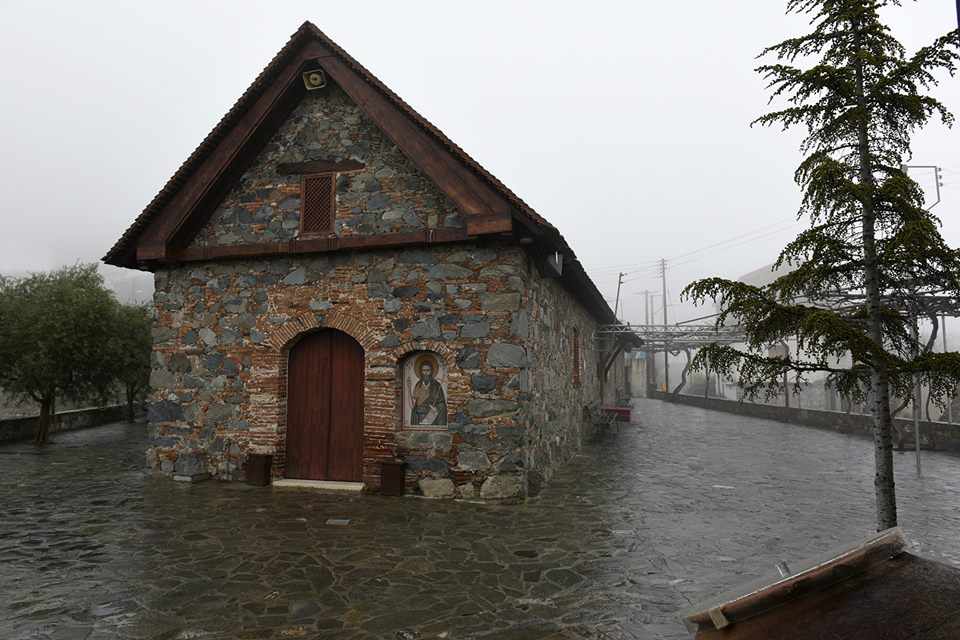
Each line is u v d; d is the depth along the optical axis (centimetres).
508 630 397
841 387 490
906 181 430
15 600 445
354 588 470
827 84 463
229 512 710
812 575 221
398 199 862
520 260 805
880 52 462
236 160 912
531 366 847
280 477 884
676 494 826
